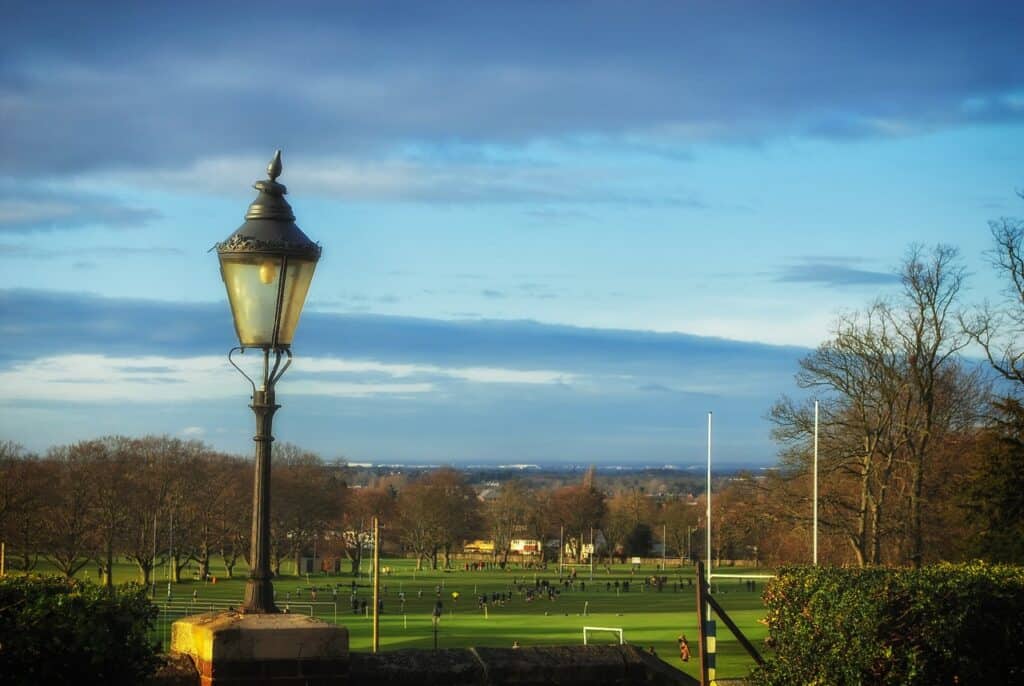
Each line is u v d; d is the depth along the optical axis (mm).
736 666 37875
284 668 8539
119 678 8172
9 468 118938
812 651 13312
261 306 8883
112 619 8172
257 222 9008
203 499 152250
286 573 194875
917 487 57906
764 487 60719
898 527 58125
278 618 8719
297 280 8984
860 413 58969
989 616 13055
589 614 115062
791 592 13930
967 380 63031
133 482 139375
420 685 9438
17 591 8148
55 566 129625
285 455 191000
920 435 58281
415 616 115062
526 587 155625
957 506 43562
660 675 10070
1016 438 43250
